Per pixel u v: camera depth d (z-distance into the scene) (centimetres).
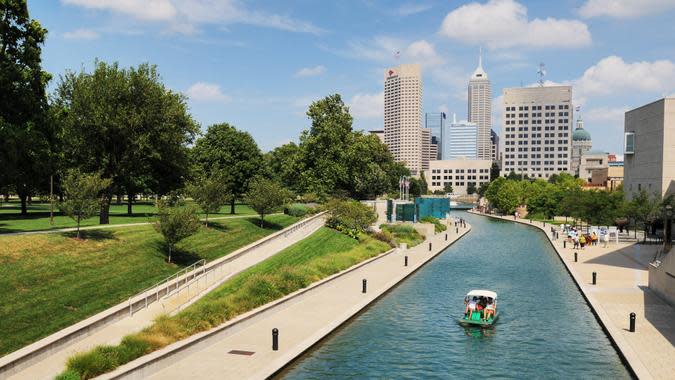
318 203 9425
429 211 13588
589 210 8681
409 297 4322
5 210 7906
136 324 3017
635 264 5928
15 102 4356
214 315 3084
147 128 5616
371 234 7750
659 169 10000
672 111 9781
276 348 2775
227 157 8619
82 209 4228
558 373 2620
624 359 2716
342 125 9912
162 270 4203
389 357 2831
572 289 4678
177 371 2447
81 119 5384
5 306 2900
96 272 3728
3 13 4234
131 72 5600
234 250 5394
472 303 3584
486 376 2578
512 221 14600
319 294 4247
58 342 2559
